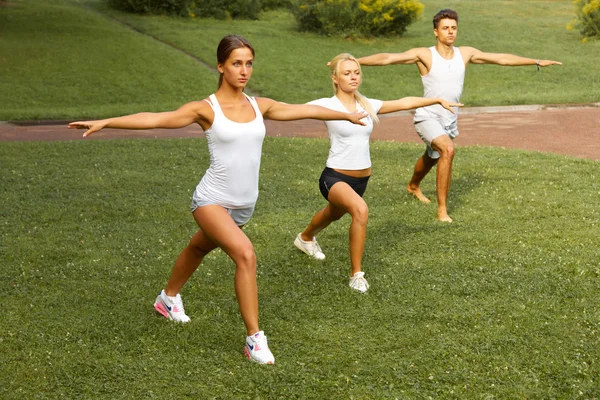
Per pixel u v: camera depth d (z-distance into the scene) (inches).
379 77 900.0
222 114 172.1
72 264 248.5
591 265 239.5
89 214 315.9
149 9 1253.1
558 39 1160.2
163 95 789.2
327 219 243.8
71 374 169.9
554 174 383.9
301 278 233.9
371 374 168.4
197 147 488.1
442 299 212.8
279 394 160.4
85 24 1102.4
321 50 1023.0
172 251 265.1
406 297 215.5
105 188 363.9
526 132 579.2
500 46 1085.8
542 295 214.7
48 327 196.5
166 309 201.3
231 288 226.7
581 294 214.7
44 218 308.0
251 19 1291.8
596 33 1154.7
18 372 170.1
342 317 202.4
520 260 245.3
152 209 323.0
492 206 321.7
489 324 194.4
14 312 206.4
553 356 174.7
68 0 1387.8
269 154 459.2
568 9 1481.3
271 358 174.9
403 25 1156.5
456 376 166.2
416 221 301.4
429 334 189.6
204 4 1261.1
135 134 588.7
